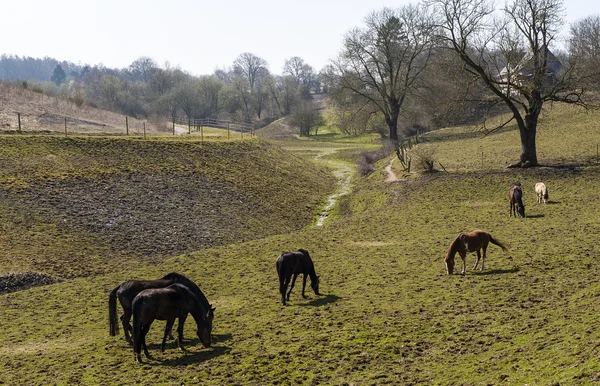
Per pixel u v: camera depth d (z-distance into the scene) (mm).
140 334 15008
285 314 18656
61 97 77750
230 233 37938
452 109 51281
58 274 27812
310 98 184625
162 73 159750
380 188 50969
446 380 12586
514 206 33281
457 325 16031
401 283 21375
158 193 43531
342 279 22984
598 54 65375
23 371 15000
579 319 14945
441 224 33031
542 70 47375
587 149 56438
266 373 13914
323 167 73938
